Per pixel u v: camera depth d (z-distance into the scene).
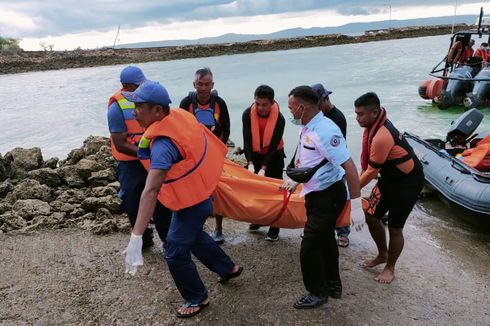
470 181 6.05
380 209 4.34
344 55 36.50
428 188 7.21
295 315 3.85
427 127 12.10
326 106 4.71
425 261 4.98
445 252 5.25
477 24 14.66
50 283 4.29
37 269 4.53
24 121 15.56
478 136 7.98
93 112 16.80
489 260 5.07
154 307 3.96
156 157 3.22
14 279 4.34
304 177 3.59
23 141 12.63
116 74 31.92
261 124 5.09
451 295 4.26
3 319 3.77
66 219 5.73
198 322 3.78
